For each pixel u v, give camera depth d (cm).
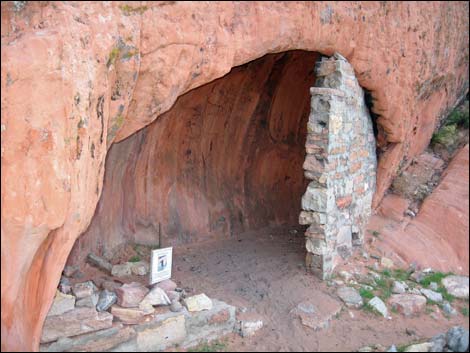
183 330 514
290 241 923
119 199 758
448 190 960
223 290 661
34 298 411
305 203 707
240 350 516
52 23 391
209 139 913
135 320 494
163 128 813
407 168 1052
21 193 365
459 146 1130
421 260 826
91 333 461
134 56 456
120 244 756
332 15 670
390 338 573
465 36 1180
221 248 866
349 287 683
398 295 682
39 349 432
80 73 398
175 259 785
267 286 679
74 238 421
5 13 378
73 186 399
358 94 809
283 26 597
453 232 888
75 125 396
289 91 995
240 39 554
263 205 1038
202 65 522
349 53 740
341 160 747
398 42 842
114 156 714
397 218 940
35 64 365
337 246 752
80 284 530
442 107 1164
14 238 369
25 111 364
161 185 841
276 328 575
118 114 477
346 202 772
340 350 535
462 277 788
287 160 1088
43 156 372
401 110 908
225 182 970
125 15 445
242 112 935
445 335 550
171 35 477
